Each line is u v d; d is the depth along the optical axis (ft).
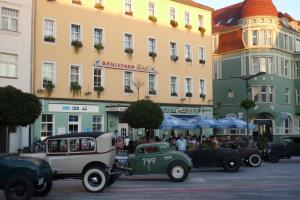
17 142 102.27
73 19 114.83
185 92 142.31
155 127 102.63
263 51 171.63
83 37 116.47
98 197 47.70
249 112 171.01
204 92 148.97
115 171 56.24
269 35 172.96
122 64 124.77
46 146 53.57
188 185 57.72
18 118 83.10
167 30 138.41
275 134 170.19
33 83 106.01
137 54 128.98
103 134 53.62
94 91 117.70
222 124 112.16
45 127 107.86
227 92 181.16
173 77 139.54
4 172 43.52
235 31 180.96
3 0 101.55
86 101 115.65
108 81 121.08
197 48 147.74
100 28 120.37
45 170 46.34
